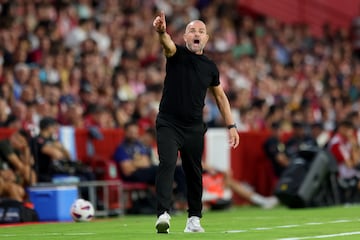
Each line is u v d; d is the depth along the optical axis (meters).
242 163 40.69
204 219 28.14
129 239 19.25
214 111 43.62
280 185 35.09
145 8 50.75
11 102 35.41
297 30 61.34
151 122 38.47
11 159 29.92
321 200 35.97
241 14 62.59
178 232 21.12
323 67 58.28
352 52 66.31
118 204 32.78
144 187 34.00
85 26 44.91
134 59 43.94
